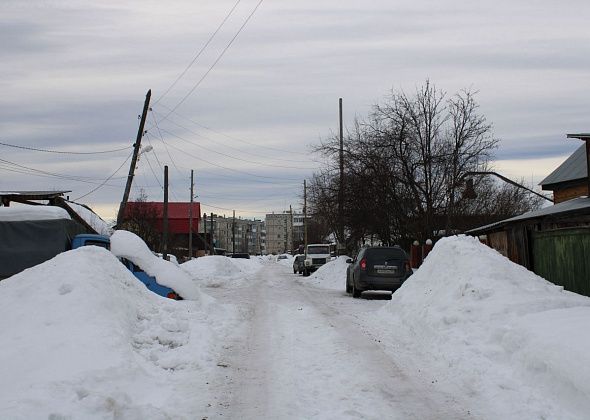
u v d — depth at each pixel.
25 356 6.99
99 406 5.87
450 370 8.30
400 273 20.25
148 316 9.73
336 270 31.58
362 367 8.62
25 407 5.48
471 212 35.53
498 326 9.28
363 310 16.09
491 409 6.51
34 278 9.02
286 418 6.26
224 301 18.45
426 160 29.44
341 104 36.00
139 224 56.84
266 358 9.28
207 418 6.26
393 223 31.77
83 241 15.40
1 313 8.28
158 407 6.52
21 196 23.00
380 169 30.22
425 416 6.31
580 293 12.48
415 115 29.89
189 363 8.59
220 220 170.62
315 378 7.98
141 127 30.34
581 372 6.34
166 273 13.29
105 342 7.64
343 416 6.26
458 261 12.63
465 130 29.77
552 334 7.75
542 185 22.98
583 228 12.39
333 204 34.66
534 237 14.62
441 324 10.49
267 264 85.00
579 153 22.80
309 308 16.50
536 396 6.68
